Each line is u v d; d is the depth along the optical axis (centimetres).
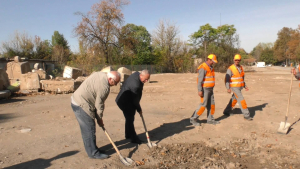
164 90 1391
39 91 1245
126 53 3494
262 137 552
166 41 3778
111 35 3238
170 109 846
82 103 404
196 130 600
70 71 1588
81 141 515
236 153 471
